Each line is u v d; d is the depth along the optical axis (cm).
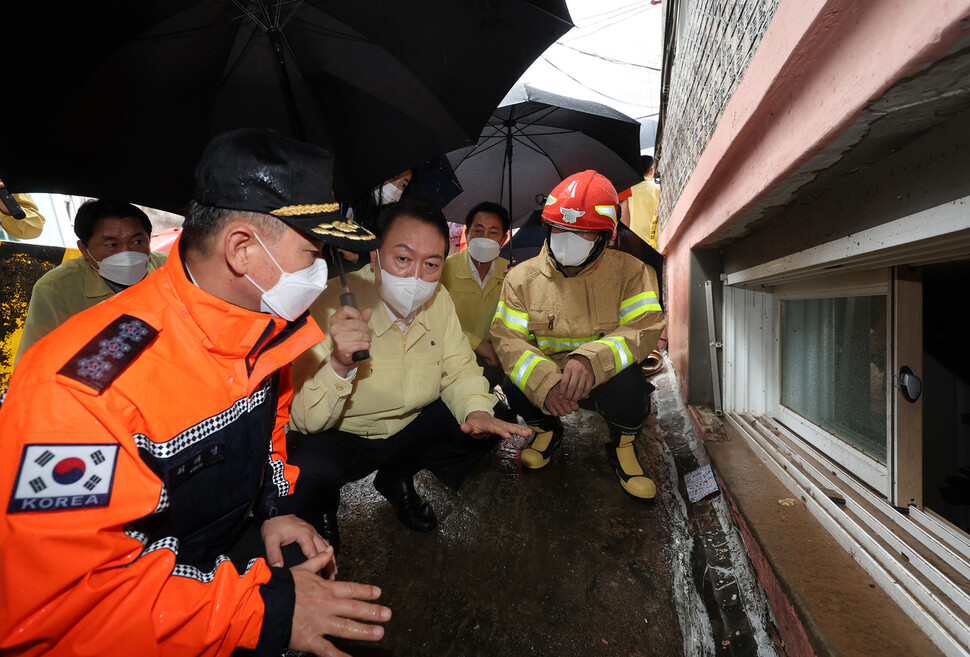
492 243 246
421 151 186
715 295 259
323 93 173
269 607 82
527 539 179
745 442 219
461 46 169
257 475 105
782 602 123
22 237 299
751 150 146
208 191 84
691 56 247
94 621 69
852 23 80
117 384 76
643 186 532
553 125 297
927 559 109
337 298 162
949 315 143
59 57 132
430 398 175
